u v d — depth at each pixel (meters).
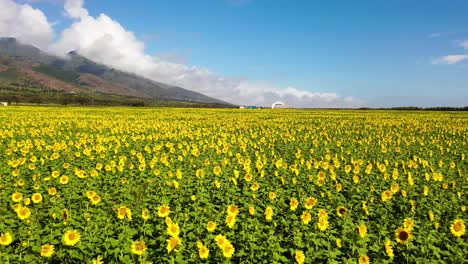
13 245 8.45
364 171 16.83
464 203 12.02
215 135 30.56
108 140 25.16
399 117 54.41
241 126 38.12
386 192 11.08
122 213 9.14
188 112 69.94
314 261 8.02
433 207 11.16
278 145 25.64
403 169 17.55
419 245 8.65
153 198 11.87
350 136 31.58
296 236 8.65
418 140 28.16
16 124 35.94
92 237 8.31
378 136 29.09
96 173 13.39
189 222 9.76
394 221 10.38
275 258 7.84
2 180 13.56
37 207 10.62
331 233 9.23
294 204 10.09
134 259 7.64
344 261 7.71
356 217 10.66
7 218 9.57
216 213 10.46
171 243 7.48
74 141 26.16
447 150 22.33
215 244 8.23
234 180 13.15
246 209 10.79
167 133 29.67
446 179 15.13
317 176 14.76
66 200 11.38
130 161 18.36
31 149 21.44
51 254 7.49
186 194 12.31
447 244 8.59
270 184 13.89
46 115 51.69
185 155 19.08
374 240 9.06
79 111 66.81
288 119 49.84
